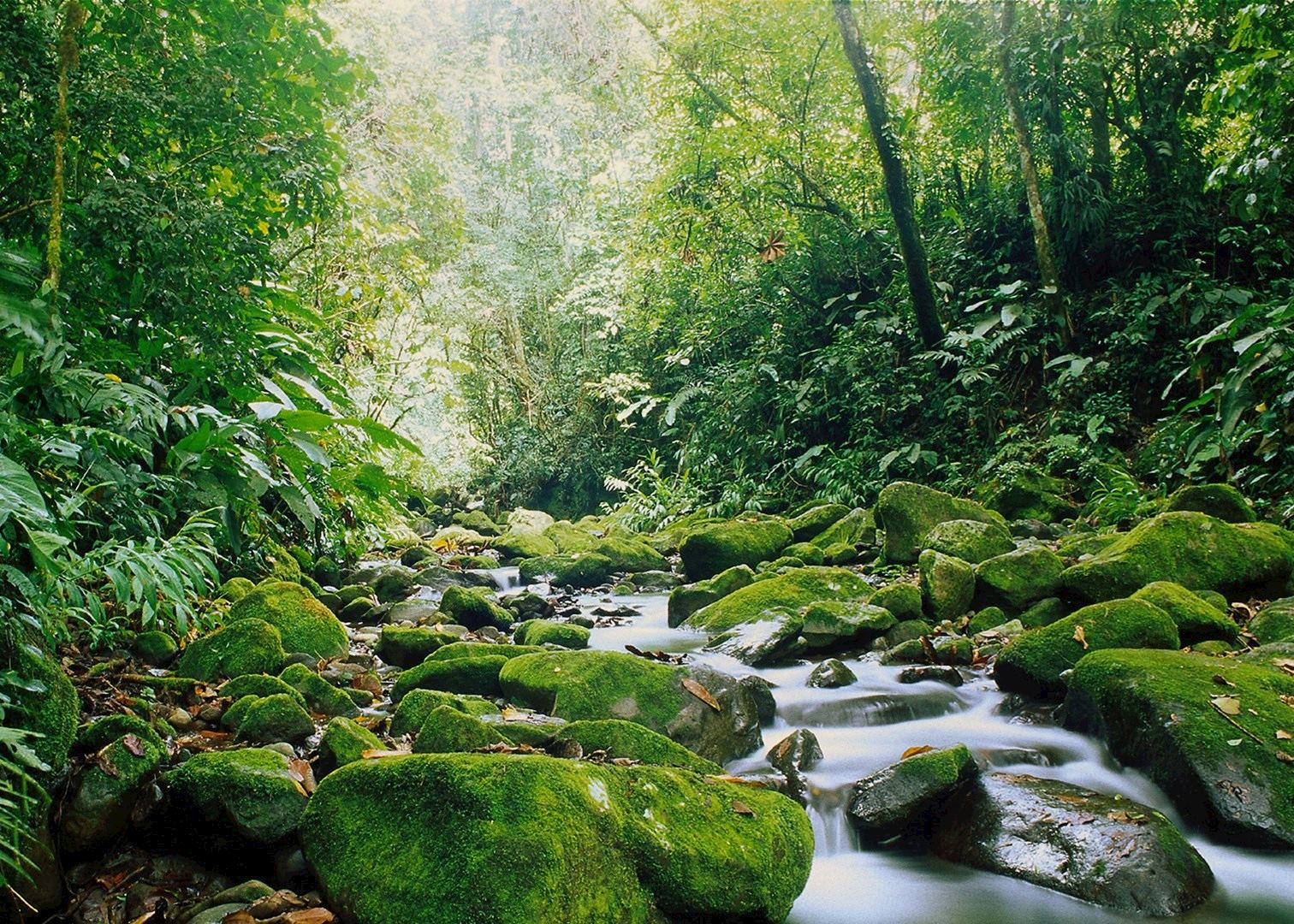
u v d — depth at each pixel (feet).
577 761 6.99
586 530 37.50
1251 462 21.57
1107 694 9.87
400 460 28.37
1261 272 28.22
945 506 20.81
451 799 6.50
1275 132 19.83
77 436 8.63
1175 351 27.17
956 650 13.25
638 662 10.84
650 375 46.62
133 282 10.06
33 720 7.05
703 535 21.76
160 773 7.52
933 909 7.64
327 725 9.11
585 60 50.62
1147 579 14.06
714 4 33.17
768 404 35.78
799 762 9.70
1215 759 8.48
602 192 44.80
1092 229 30.27
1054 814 8.29
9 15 9.36
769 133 34.47
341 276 25.67
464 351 52.03
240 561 15.66
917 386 31.99
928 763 8.94
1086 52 29.84
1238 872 7.86
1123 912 7.26
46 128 9.64
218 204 10.72
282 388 14.25
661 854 6.56
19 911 6.27
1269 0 19.01
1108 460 25.63
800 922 7.45
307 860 6.90
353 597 17.76
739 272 37.93
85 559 7.34
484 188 54.03
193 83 10.72
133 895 6.86
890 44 33.81
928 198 37.09
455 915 5.83
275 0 11.27
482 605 16.39
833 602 14.92
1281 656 10.80
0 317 7.59
